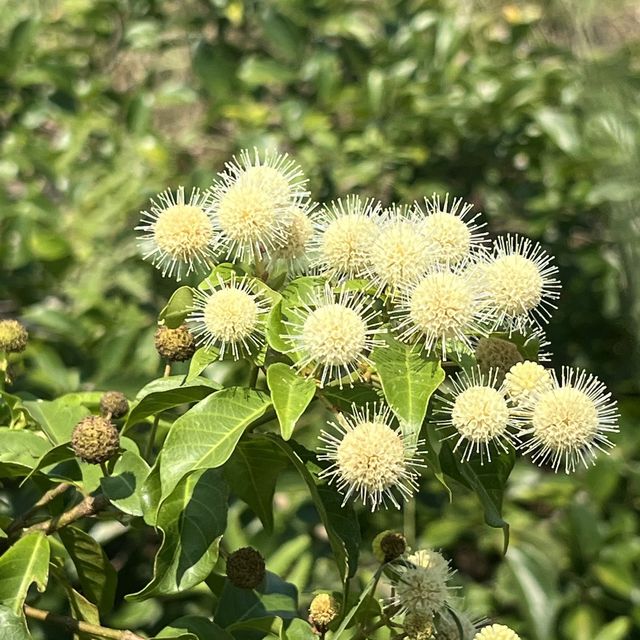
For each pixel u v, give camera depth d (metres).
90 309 0.66
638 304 0.72
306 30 0.81
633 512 0.68
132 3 0.83
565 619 0.63
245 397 0.30
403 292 0.30
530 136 0.77
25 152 0.73
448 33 0.79
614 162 0.72
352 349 0.29
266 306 0.31
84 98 0.77
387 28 0.82
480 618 0.38
